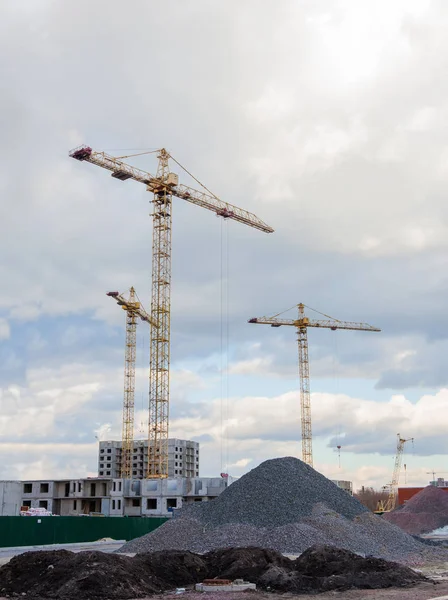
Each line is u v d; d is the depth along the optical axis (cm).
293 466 6259
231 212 15462
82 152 13488
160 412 14662
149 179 14512
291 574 3381
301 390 19800
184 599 2836
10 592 2914
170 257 14638
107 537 8181
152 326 14538
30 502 16862
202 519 5528
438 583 3425
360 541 5066
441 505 12031
